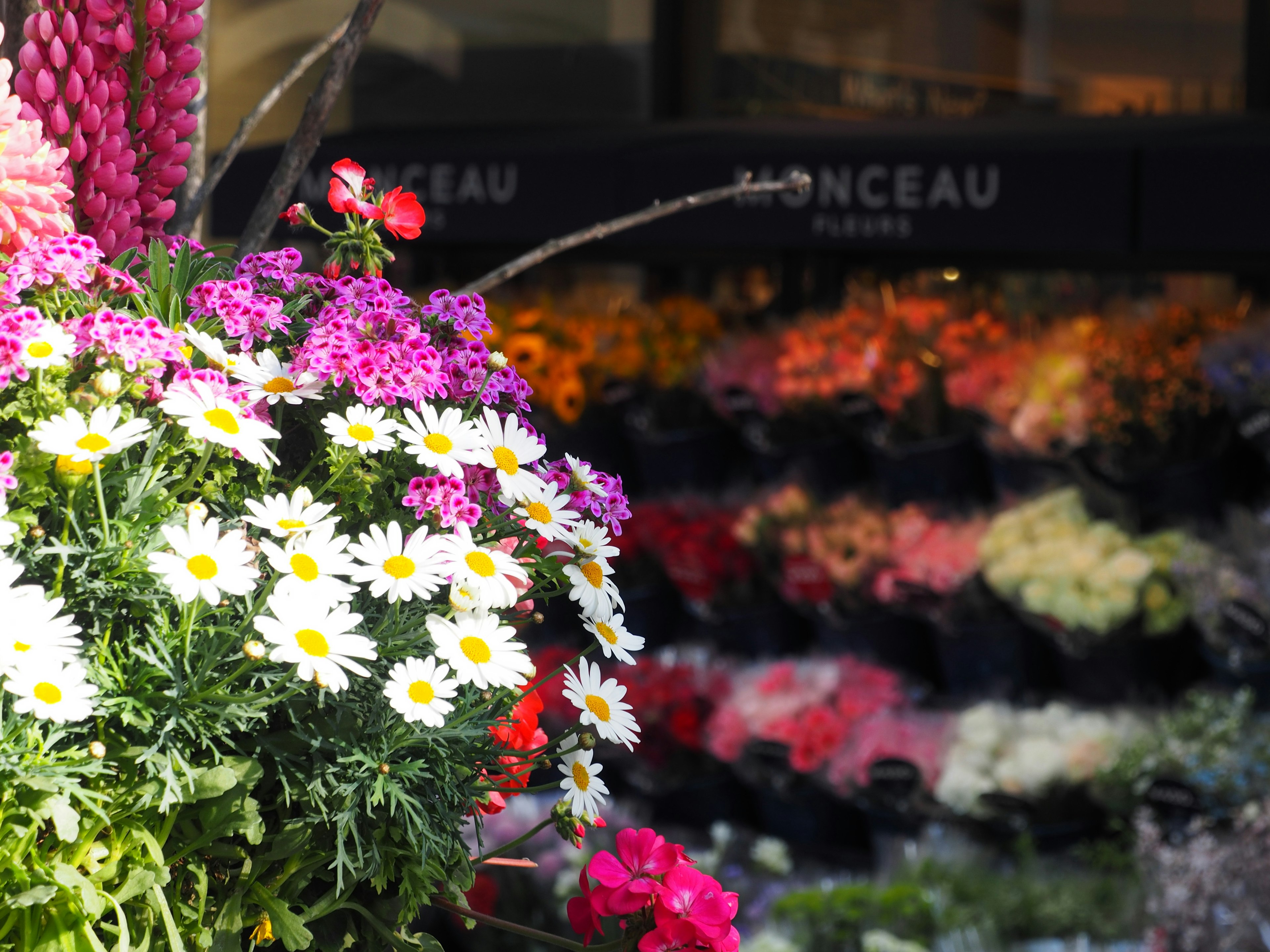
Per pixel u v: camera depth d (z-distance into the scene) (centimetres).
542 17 452
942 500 339
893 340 336
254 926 92
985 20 395
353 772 89
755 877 322
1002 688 327
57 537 88
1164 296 357
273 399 95
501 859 106
